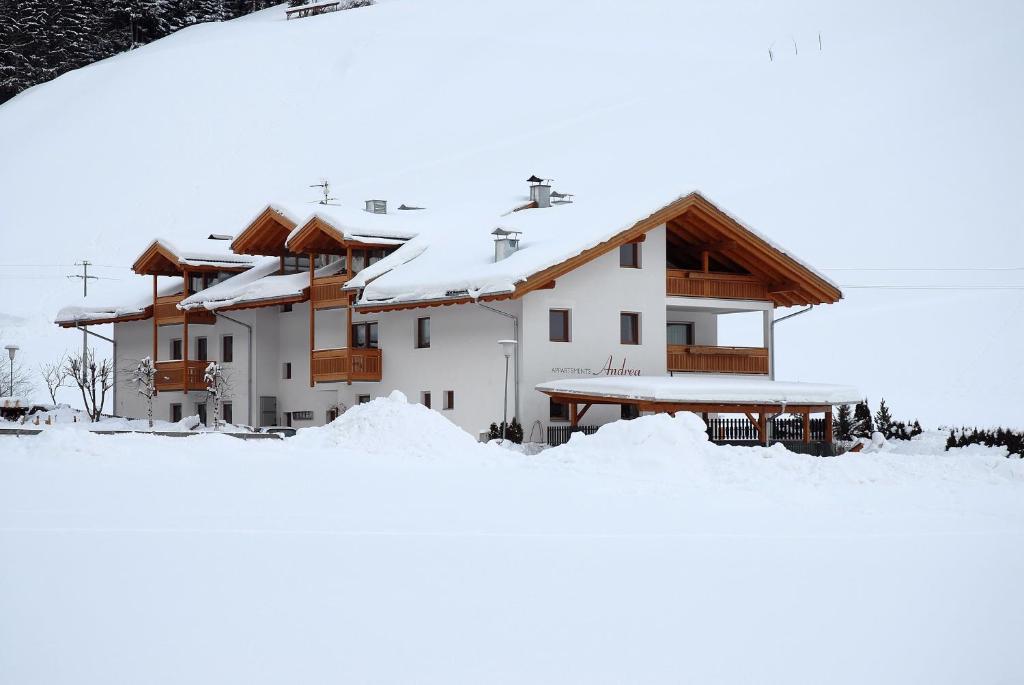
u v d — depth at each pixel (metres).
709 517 18.39
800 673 9.94
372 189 141.88
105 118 161.75
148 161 152.25
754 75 160.00
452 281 39.66
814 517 18.77
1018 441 37.34
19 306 110.00
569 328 40.75
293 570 13.19
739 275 45.69
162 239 53.78
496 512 18.19
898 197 115.88
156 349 54.50
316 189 144.50
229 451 24.25
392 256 44.06
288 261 50.56
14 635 10.26
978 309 87.69
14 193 143.75
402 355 44.16
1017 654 10.68
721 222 43.16
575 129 151.75
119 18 199.38
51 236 133.12
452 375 41.91
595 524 17.28
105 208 140.25
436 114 164.38
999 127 128.50
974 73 145.50
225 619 11.00
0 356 86.56
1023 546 16.17
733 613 11.88
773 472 23.58
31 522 15.73
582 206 45.75
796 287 45.50
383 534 15.70
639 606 12.05
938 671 10.13
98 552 13.76
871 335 85.12
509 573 13.45
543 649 10.41
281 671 9.52
